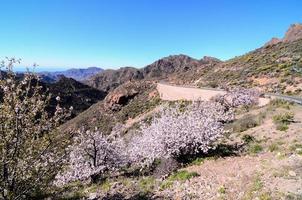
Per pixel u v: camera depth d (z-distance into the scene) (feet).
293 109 81.41
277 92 152.35
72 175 58.23
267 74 189.06
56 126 33.73
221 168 44.32
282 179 33.88
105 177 59.26
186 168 48.62
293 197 29.07
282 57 219.41
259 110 91.15
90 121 263.49
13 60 31.07
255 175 37.27
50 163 34.01
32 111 31.55
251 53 276.41
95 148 59.93
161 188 42.14
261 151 49.14
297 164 37.52
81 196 46.09
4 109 30.32
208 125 53.78
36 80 32.45
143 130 61.05
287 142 49.98
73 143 56.44
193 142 52.21
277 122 64.90
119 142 64.08
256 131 62.90
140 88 287.69
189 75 316.60
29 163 31.68
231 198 33.32
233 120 83.51
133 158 62.69
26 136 31.83
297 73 173.27
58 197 44.50
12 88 31.40
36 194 37.99
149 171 54.80
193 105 85.15
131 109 239.71
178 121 54.80
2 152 30.45
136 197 41.14
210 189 37.40
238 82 194.18
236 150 52.90
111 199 42.50
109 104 272.51
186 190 39.17
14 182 31.53
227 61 294.46
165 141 52.06
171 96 203.21
